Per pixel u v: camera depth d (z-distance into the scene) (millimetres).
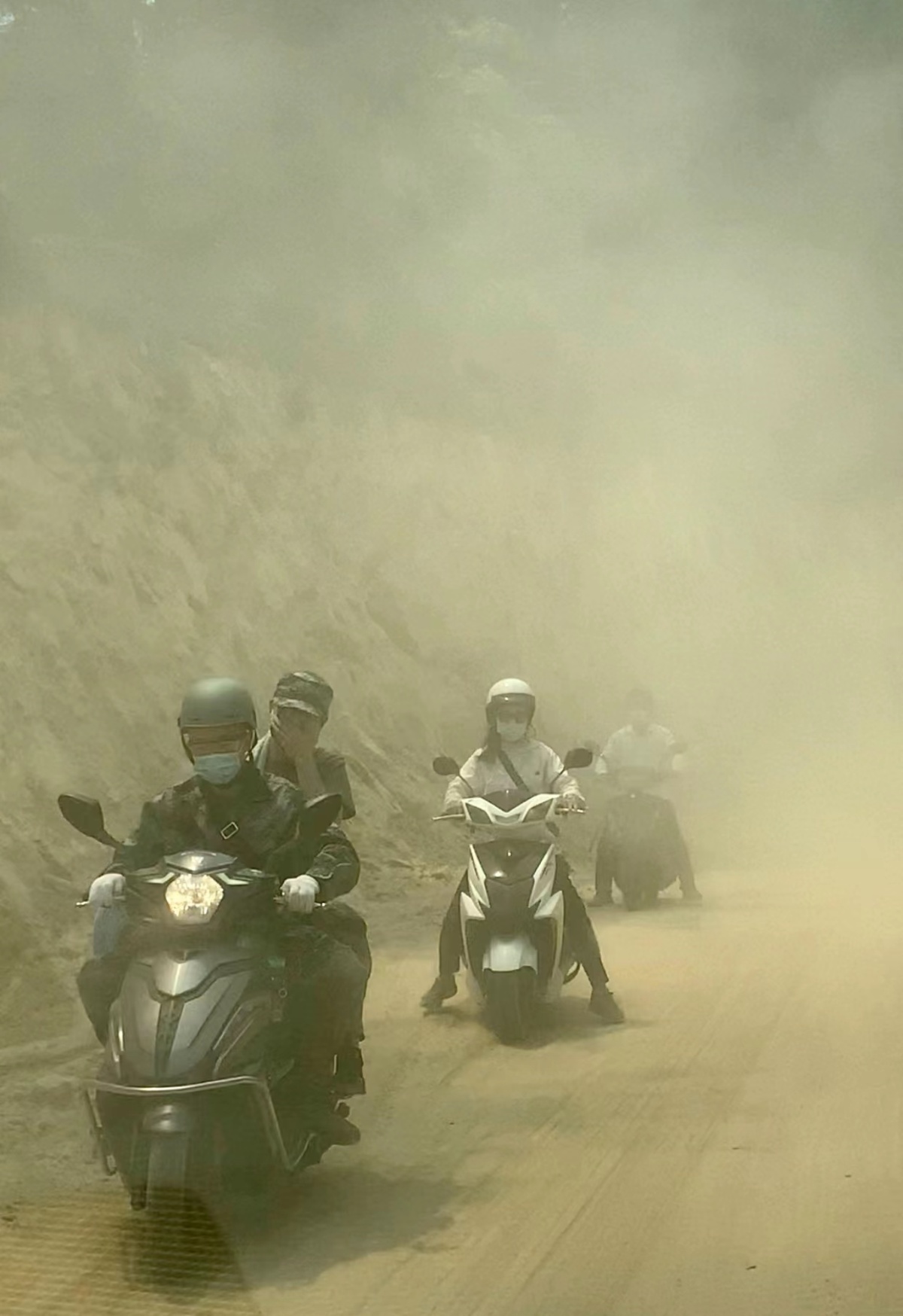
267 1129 5543
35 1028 9164
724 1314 4957
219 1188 5867
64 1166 6551
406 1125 7242
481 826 9594
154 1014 5516
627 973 11102
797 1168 6453
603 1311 5004
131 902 5816
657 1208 6000
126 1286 5238
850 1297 5070
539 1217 5938
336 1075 6324
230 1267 5414
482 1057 8617
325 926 6406
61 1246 5602
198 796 6234
